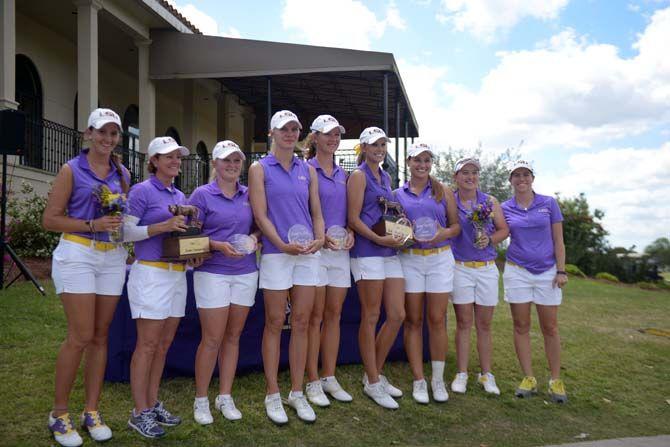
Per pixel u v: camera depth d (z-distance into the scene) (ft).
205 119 61.98
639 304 32.32
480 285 14.43
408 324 13.88
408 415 12.60
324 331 13.12
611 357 18.67
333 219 12.73
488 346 14.70
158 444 10.23
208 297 11.09
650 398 15.10
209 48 38.17
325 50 34.76
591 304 30.63
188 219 10.77
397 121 38.06
